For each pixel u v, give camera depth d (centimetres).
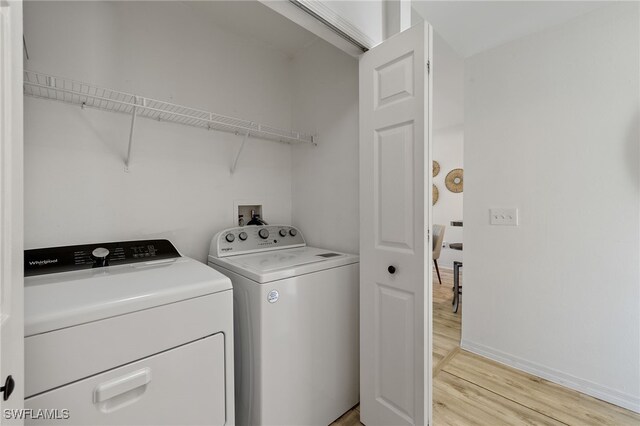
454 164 493
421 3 159
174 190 156
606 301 163
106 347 77
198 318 95
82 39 127
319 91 188
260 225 180
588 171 167
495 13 168
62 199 123
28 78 113
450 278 439
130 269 114
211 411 99
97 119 132
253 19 170
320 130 188
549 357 183
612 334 161
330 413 146
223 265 144
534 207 187
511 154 196
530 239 189
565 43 173
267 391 120
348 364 154
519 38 191
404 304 123
